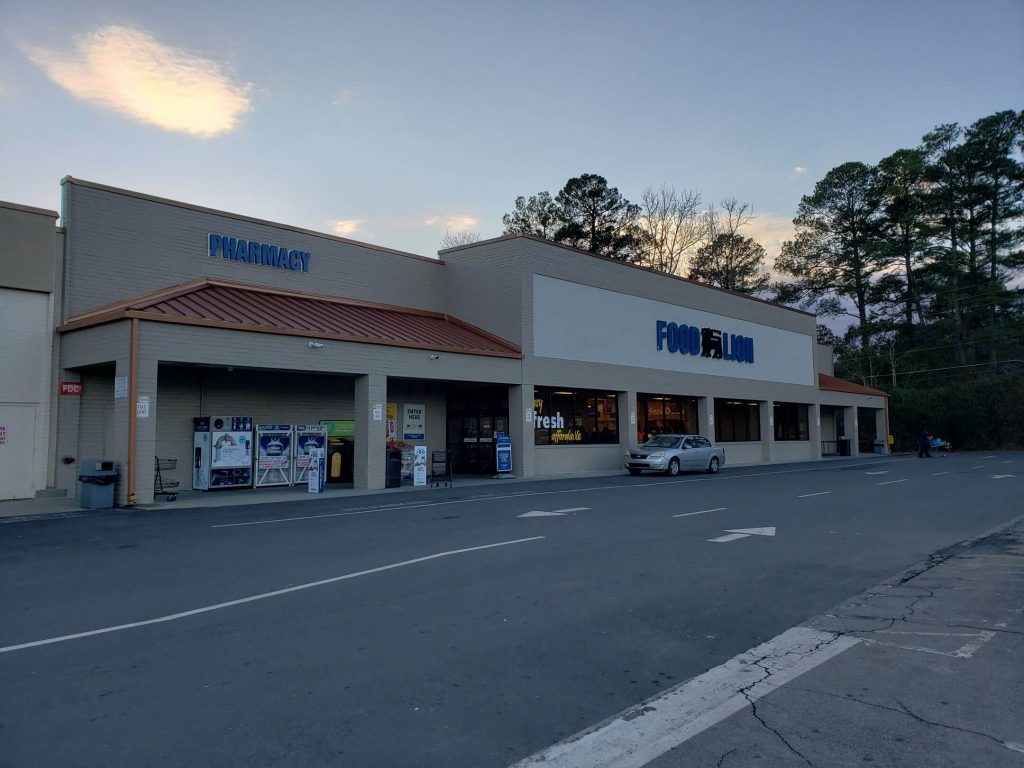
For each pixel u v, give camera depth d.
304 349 19.73
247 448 20.88
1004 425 53.75
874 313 65.38
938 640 6.50
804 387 43.84
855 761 4.18
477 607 7.56
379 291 25.86
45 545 11.29
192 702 5.01
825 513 15.34
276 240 22.81
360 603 7.70
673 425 34.59
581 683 5.45
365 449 21.22
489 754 4.28
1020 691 5.22
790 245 66.00
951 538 12.15
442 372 23.42
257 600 7.82
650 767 4.14
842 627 6.94
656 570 9.46
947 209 61.81
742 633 6.73
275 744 4.38
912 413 54.09
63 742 4.39
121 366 16.69
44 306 18.28
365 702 5.03
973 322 62.75
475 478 25.72
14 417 17.78
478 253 27.70
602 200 56.50
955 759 4.18
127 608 7.49
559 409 28.42
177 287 20.11
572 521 13.99
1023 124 58.50
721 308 37.50
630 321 31.59
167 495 18.38
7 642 6.35
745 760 4.21
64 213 18.72
